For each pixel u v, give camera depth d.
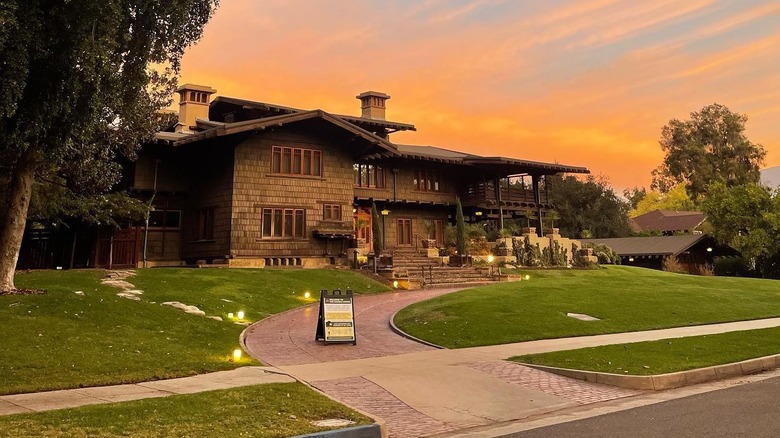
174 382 9.16
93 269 23.52
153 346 11.62
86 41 12.16
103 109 15.18
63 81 12.38
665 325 16.48
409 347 13.51
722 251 48.97
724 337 13.83
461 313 17.14
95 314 13.49
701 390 9.48
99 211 22.58
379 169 36.97
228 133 26.38
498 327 15.34
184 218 30.50
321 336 14.04
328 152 31.73
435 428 7.43
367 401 8.61
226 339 13.45
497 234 40.88
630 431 6.81
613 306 18.78
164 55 16.48
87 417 6.57
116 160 28.80
